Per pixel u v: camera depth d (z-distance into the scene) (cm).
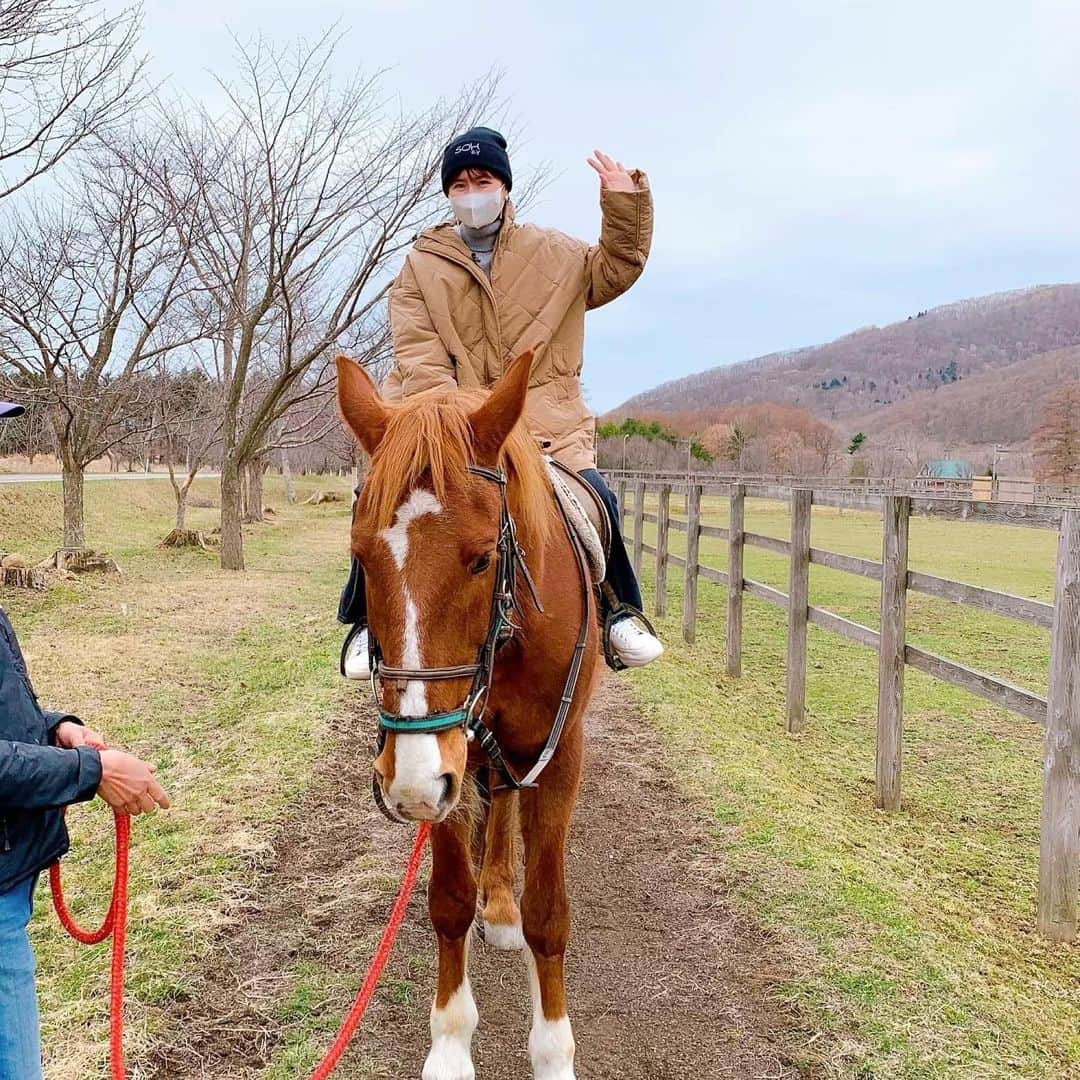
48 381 1252
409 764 192
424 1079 259
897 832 483
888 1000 295
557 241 317
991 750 631
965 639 1015
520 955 344
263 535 2203
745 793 486
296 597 1230
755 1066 275
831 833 445
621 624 302
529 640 239
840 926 341
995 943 359
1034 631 1061
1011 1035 281
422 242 315
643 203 303
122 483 2805
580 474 309
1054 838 371
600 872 410
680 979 322
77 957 322
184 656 839
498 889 354
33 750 170
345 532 2456
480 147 299
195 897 362
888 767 517
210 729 617
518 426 240
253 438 1487
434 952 336
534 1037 260
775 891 372
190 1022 286
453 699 200
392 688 196
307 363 1410
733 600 840
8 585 1130
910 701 755
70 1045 270
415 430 203
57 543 1797
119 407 1475
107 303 1320
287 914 358
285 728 588
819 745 644
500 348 307
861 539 2086
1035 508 409
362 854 416
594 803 495
